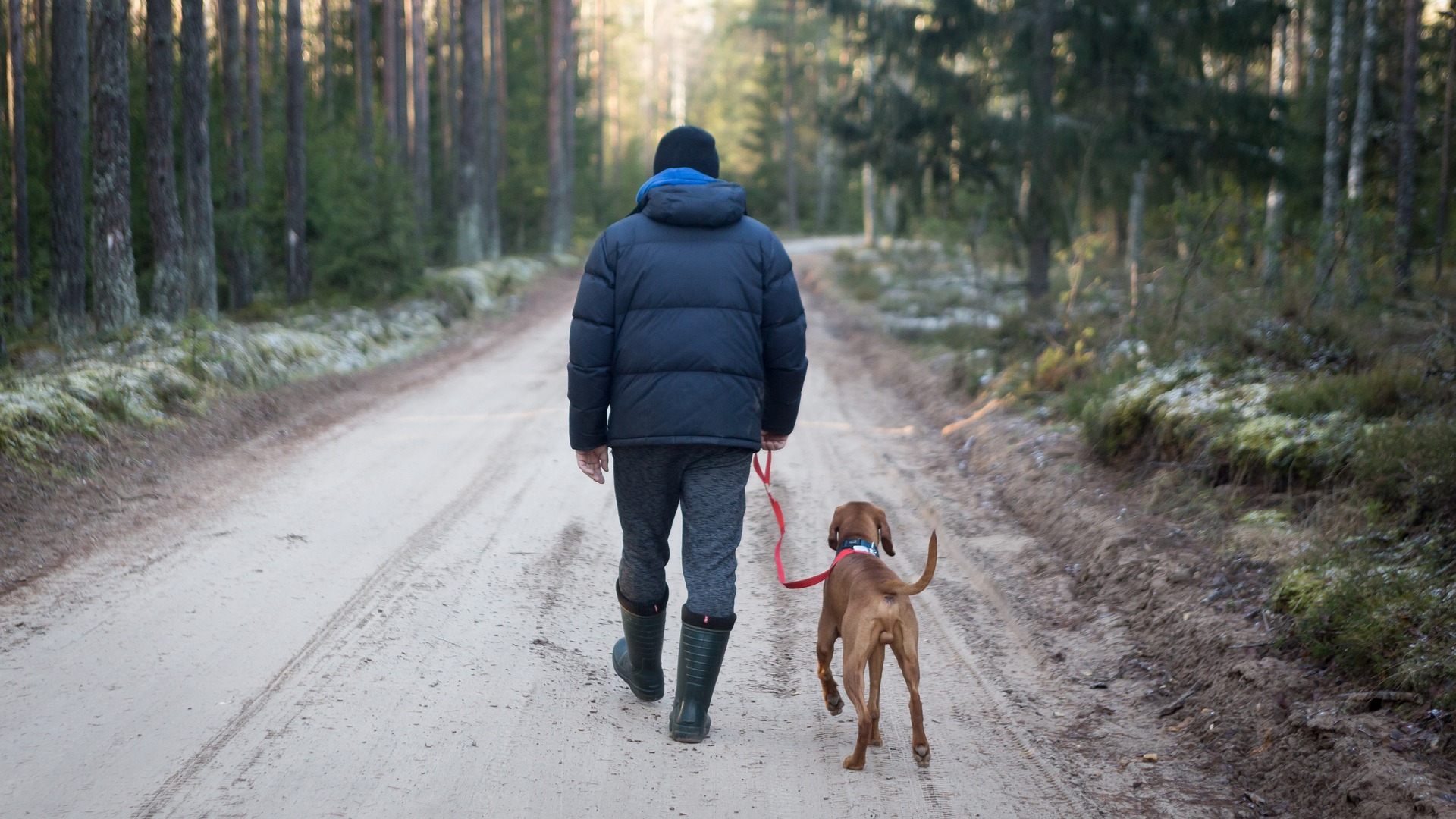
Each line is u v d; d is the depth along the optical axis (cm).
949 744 363
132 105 1705
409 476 747
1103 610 507
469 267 2591
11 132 1727
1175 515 598
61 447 680
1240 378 756
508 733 349
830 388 1309
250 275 1916
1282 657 398
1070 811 316
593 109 6328
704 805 308
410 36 3247
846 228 6744
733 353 324
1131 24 1551
